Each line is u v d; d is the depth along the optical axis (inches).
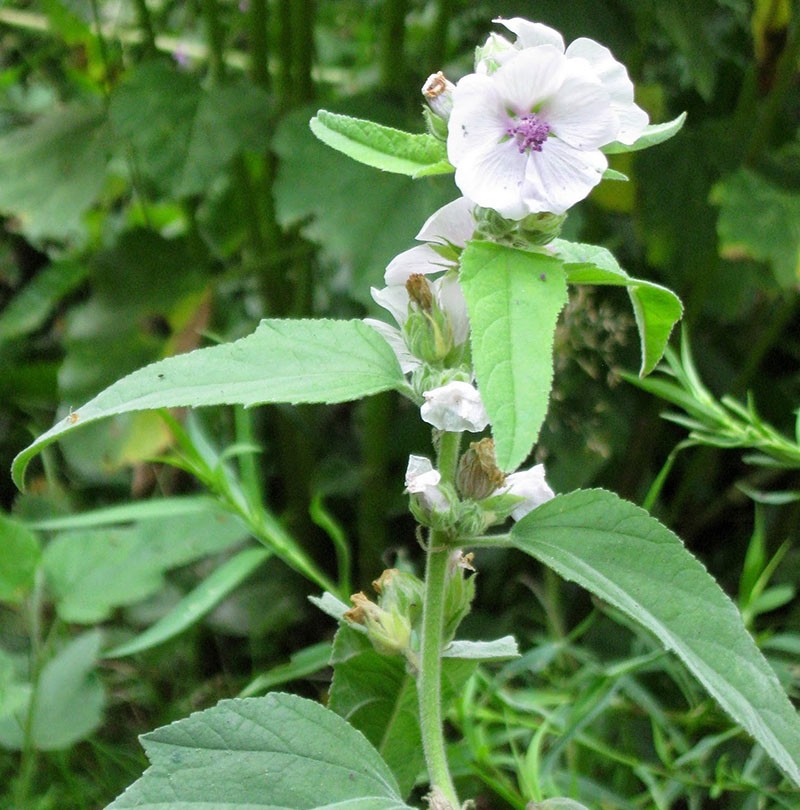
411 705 13.7
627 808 16.1
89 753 21.0
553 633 20.3
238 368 10.8
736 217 22.6
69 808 19.3
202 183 23.7
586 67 10.1
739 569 24.7
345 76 29.8
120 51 27.8
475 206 11.0
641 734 19.4
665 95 29.6
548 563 10.7
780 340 27.7
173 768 10.0
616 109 10.8
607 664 20.0
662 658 17.2
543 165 10.2
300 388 10.7
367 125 11.3
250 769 10.1
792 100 27.9
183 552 19.5
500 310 9.5
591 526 10.8
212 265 29.2
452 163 10.4
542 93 10.2
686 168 24.8
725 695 9.7
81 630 23.0
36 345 30.6
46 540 23.6
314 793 10.1
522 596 24.3
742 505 25.5
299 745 10.3
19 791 17.7
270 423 27.3
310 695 23.0
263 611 23.6
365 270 21.7
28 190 24.8
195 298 24.7
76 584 19.2
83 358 24.5
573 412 24.2
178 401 10.3
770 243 22.4
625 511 10.7
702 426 17.3
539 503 12.1
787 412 26.1
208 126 24.0
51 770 20.1
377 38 33.2
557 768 18.3
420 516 11.3
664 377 24.9
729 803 18.6
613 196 25.0
